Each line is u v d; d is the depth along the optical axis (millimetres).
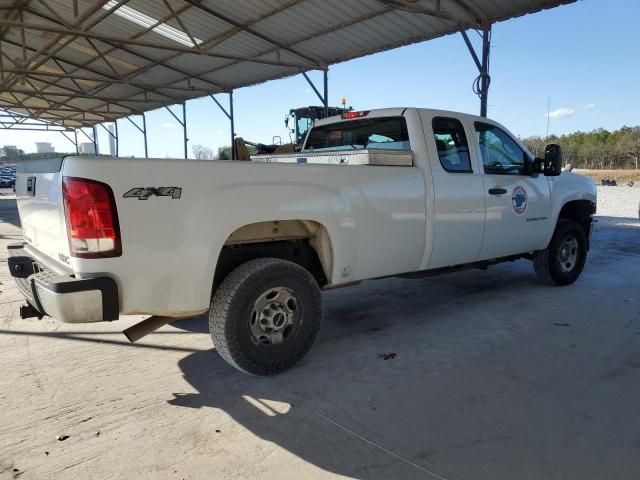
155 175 2678
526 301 5094
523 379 3221
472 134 4520
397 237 3846
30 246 3580
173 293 2805
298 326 3357
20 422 2691
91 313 2555
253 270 3094
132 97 23406
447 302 5102
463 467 2270
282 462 2328
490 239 4621
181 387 3135
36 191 3205
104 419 2730
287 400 2949
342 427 2637
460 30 9438
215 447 2457
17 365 3475
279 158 4703
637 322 4398
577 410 2803
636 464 2287
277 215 3121
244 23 11992
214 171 2873
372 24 10992
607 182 39156
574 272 5832
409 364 3475
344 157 3945
